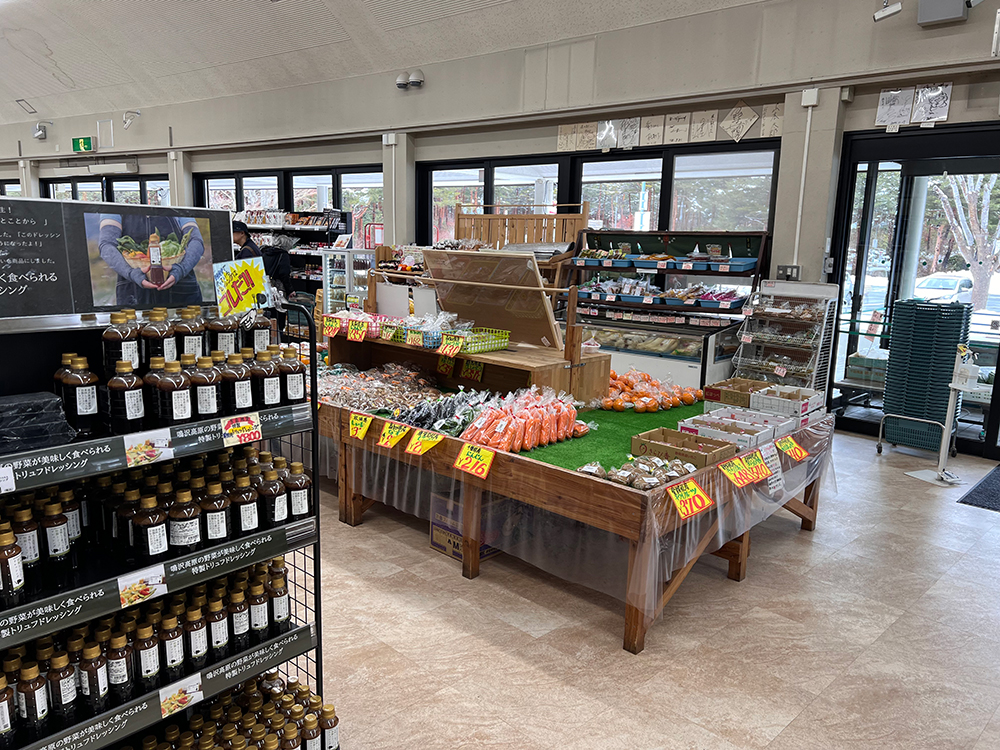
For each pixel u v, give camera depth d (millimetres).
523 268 3838
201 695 1735
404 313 4652
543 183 8062
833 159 5836
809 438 3770
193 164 11750
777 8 5871
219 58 10000
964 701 2488
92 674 1565
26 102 13188
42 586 1529
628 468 2797
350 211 10070
